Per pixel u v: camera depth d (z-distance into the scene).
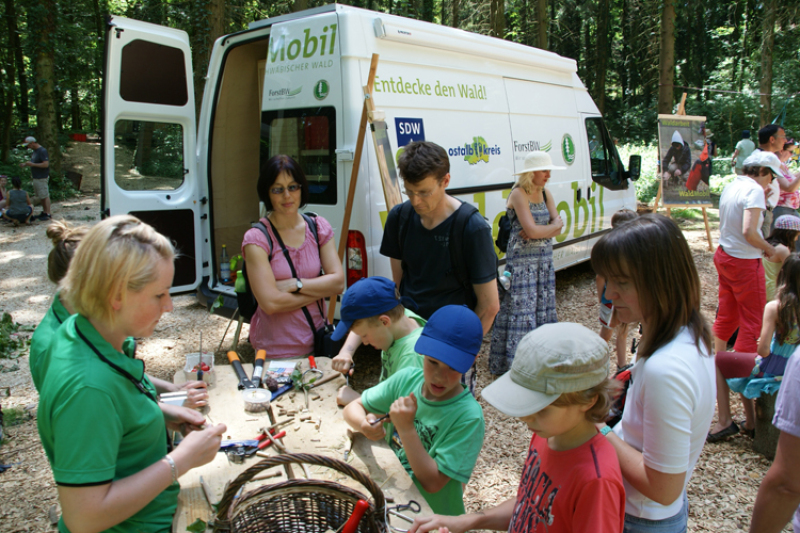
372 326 2.15
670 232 1.38
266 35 4.23
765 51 17.95
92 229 1.34
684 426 1.32
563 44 29.38
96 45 20.86
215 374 2.49
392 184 3.58
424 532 1.46
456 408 1.78
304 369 2.54
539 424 1.30
